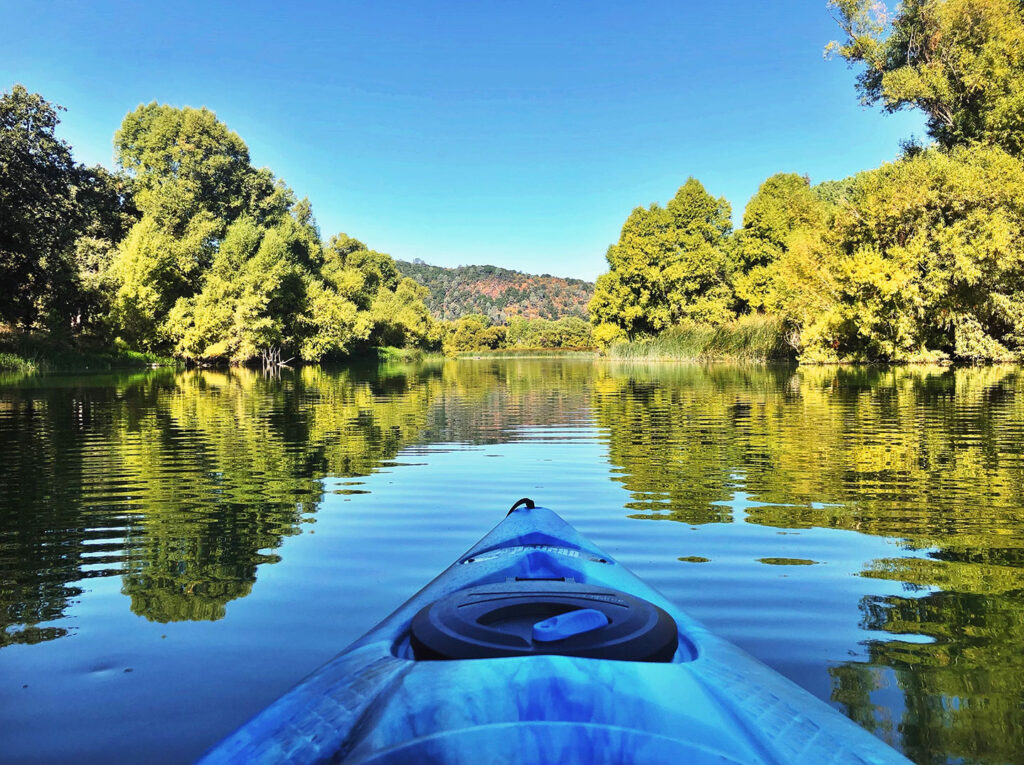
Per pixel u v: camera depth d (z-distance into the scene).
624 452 7.30
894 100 29.00
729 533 4.20
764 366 27.00
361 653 1.66
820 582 3.32
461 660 1.43
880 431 8.29
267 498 5.33
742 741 1.20
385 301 68.12
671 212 44.16
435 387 19.94
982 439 7.55
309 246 54.69
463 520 4.64
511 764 1.08
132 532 4.38
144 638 2.74
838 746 1.25
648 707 1.25
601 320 52.12
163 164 50.81
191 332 35.72
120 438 8.66
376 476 6.18
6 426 9.88
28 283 27.03
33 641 2.72
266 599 3.19
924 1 28.31
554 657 1.41
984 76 26.80
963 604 3.01
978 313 23.17
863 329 23.52
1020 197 21.83
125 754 1.92
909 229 23.88
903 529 4.23
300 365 44.06
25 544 4.12
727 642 1.82
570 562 2.56
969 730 1.95
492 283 173.00
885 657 2.47
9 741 1.99
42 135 25.78
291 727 1.30
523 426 9.85
